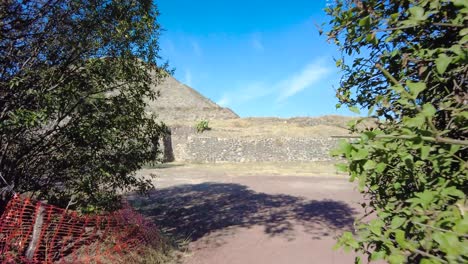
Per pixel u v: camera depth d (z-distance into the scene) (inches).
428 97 59.9
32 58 183.0
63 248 189.0
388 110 77.2
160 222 328.5
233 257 235.5
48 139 195.0
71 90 179.5
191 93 1817.2
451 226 40.6
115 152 212.1
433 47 61.7
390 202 62.8
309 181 602.5
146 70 218.1
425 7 55.2
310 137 991.6
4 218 176.6
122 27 188.7
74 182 199.5
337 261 222.1
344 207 386.9
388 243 46.6
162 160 245.4
